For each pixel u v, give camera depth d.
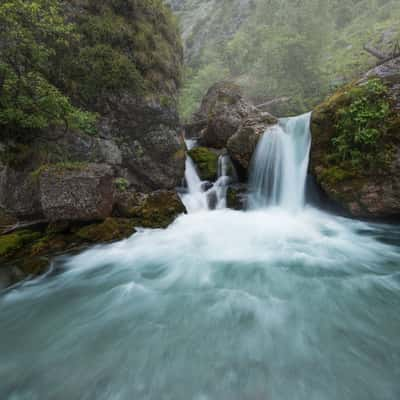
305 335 3.43
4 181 6.86
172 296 4.57
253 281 4.98
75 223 6.49
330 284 4.71
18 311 4.16
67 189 6.08
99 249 6.16
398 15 24.11
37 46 6.41
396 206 6.32
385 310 3.91
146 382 2.78
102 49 8.44
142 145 9.46
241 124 11.41
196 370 2.93
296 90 21.47
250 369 2.89
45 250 5.68
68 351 3.27
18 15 5.59
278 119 10.91
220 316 3.94
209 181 11.35
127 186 8.89
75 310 4.19
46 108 6.57
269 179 9.91
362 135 6.22
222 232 7.46
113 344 3.39
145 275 5.36
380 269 5.20
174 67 12.30
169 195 8.40
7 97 6.12
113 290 4.80
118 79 8.62
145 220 7.38
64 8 8.20
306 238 6.91
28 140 7.21
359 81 7.55
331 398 2.50
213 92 19.31
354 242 6.50
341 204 7.29
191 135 17.31
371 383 2.64
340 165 7.09
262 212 9.16
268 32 25.16
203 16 57.88
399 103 6.05
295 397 2.54
